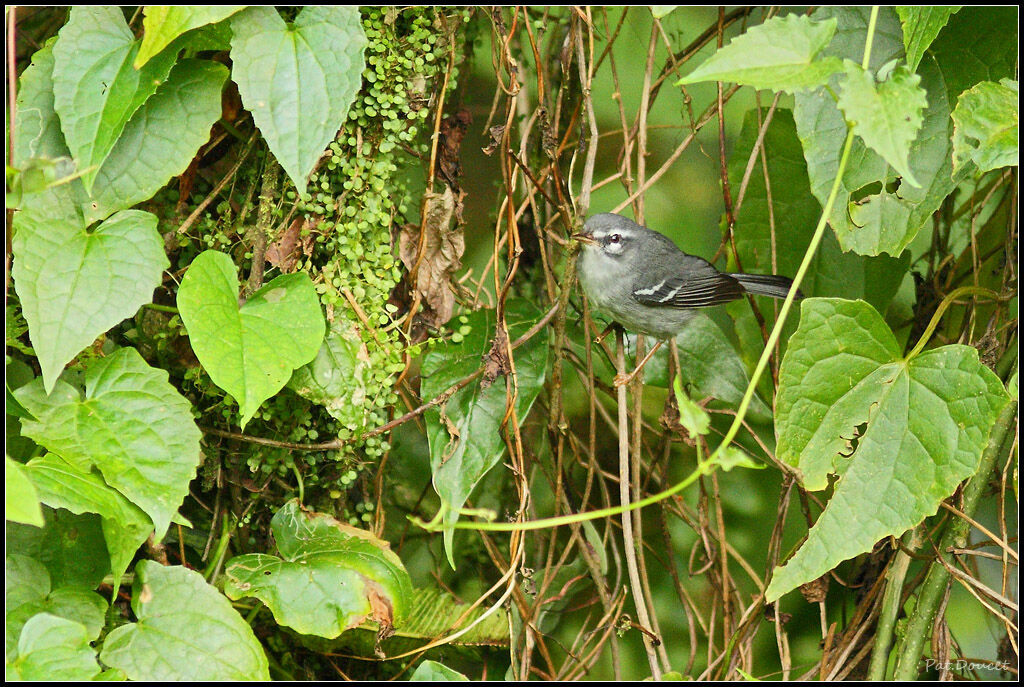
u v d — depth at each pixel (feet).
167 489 17.67
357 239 21.33
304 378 20.77
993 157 19.35
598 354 28.02
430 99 22.89
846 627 25.63
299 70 18.30
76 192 18.28
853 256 28.30
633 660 29.68
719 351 28.73
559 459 24.91
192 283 17.87
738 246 28.76
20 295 16.99
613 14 31.12
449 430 22.30
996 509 29.91
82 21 18.29
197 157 21.45
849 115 15.85
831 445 20.27
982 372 19.33
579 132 26.40
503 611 23.56
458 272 30.94
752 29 16.84
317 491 23.16
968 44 21.34
